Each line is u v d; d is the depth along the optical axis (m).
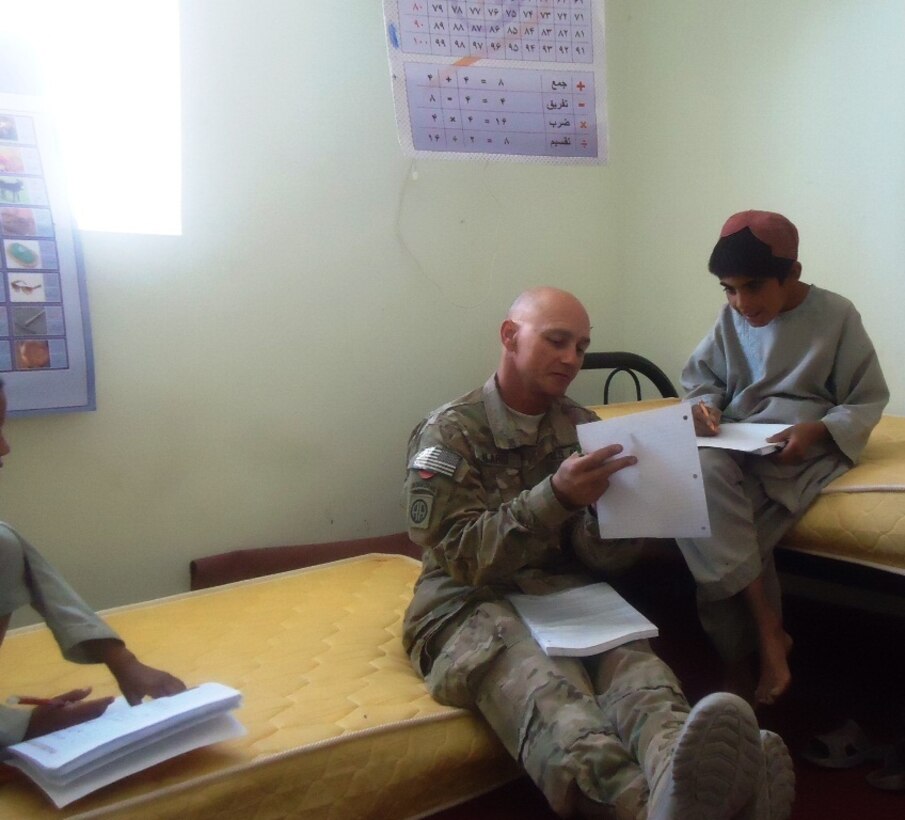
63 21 2.16
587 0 2.41
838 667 2.14
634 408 2.54
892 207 2.36
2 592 1.33
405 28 2.25
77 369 2.10
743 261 1.79
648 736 1.30
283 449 2.46
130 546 2.26
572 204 2.99
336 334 2.51
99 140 2.22
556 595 1.64
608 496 1.53
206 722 1.34
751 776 1.12
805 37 2.51
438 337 2.71
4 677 1.73
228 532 2.40
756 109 2.66
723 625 1.77
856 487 1.71
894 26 2.30
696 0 2.79
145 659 1.79
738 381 2.04
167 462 2.29
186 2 2.20
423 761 1.46
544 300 1.63
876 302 2.42
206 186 2.27
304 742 1.41
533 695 1.40
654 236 3.02
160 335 2.24
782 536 1.77
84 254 2.11
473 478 1.63
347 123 2.47
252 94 2.32
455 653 1.54
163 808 1.26
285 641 1.87
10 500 2.09
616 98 3.07
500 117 2.35
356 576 2.25
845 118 2.44
